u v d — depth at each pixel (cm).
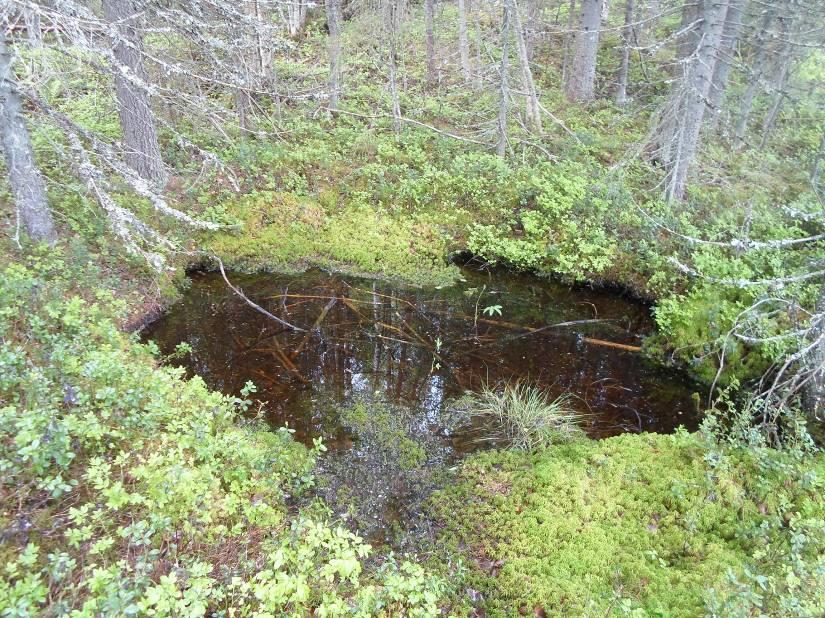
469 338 861
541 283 1020
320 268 995
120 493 355
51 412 396
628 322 921
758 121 1529
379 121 1347
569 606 429
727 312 829
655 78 1603
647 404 739
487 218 1088
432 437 642
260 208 1047
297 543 397
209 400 550
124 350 639
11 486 378
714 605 396
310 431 636
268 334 828
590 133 1333
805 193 1136
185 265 941
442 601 432
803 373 655
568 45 1783
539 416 668
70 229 830
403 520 523
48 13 538
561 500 536
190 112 1030
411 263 1018
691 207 1062
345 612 359
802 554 464
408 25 1859
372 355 803
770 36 1284
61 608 297
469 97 1519
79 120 1009
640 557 477
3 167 831
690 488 548
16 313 561
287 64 1592
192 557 392
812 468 571
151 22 850
